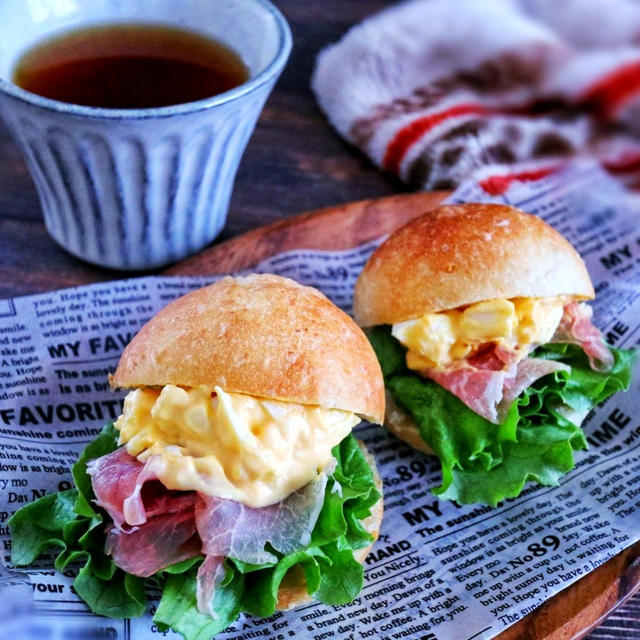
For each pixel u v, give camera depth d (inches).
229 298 8.9
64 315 11.2
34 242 12.6
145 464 8.2
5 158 13.9
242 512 8.2
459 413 10.5
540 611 8.8
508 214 10.9
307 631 8.7
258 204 13.7
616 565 9.3
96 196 10.9
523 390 10.4
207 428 8.2
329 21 17.4
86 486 9.0
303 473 8.4
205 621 8.3
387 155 14.3
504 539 9.7
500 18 16.7
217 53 11.7
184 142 10.4
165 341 8.7
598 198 13.4
